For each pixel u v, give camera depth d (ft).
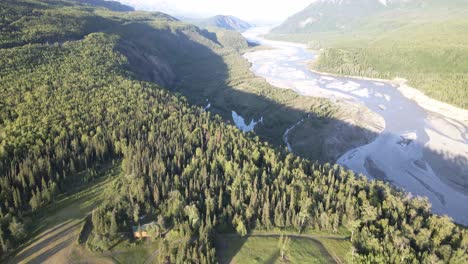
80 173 340.59
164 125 431.02
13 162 305.94
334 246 282.15
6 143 325.62
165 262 244.42
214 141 407.23
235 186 316.19
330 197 320.91
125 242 263.29
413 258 251.19
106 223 266.16
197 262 243.81
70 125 374.84
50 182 302.86
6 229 256.32
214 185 321.93
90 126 387.55
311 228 301.02
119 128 398.01
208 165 359.05
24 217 275.18
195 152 388.57
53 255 248.52
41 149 330.95
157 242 267.80
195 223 270.87
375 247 262.88
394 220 302.66
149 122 426.51
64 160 334.65
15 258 244.63
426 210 326.24
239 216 288.51
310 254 269.64
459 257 255.29
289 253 268.62
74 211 293.43
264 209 293.02
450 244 279.08
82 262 245.24
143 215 287.69
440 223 293.02
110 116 418.51
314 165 406.21
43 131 352.90
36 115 381.40
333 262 265.13
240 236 284.41
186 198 297.94
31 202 281.13
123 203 286.05
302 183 328.90
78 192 317.01
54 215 287.07
